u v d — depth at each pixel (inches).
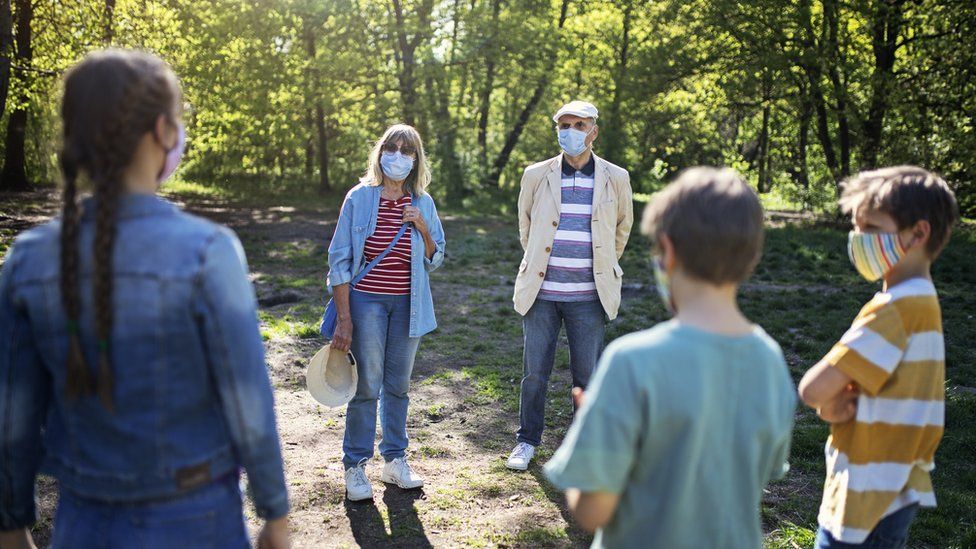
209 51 763.4
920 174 87.7
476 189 993.5
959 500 170.4
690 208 62.7
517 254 542.3
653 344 62.1
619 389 60.9
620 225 181.3
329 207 891.4
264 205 890.1
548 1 989.8
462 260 503.8
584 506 62.0
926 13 695.1
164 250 61.4
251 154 1056.2
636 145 1083.9
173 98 65.3
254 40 820.6
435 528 153.8
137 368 61.0
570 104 175.0
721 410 62.6
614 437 60.2
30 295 62.2
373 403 163.0
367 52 892.0
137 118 61.6
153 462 61.9
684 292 64.7
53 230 63.1
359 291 159.0
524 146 1146.7
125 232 61.2
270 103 855.1
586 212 176.6
